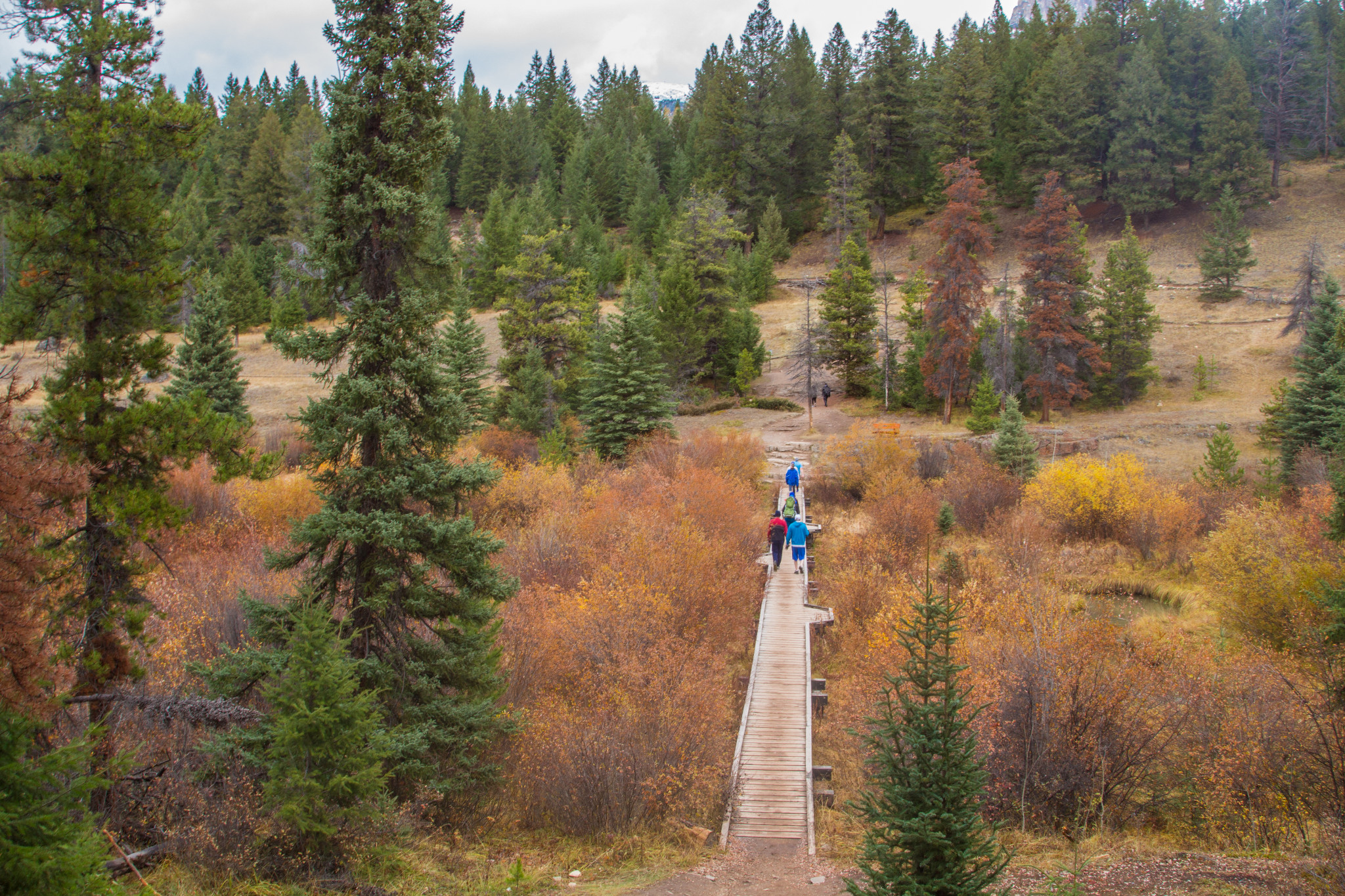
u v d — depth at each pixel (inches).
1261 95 2952.8
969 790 308.0
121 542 404.5
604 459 1462.8
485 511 1020.5
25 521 284.8
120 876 350.3
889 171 3142.2
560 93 4507.9
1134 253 1919.3
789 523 1043.9
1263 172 2586.1
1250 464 1485.0
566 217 3048.7
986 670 569.9
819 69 3666.3
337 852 371.9
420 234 466.9
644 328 1523.1
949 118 3058.6
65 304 394.3
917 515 1175.6
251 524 916.0
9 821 231.1
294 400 1994.3
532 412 1498.5
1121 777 505.0
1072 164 2837.1
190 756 422.6
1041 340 1867.6
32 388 300.0
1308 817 472.4
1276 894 363.6
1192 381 1937.7
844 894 392.8
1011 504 1290.6
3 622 266.8
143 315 402.3
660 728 527.8
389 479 463.5
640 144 3678.6
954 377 1859.0
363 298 451.2
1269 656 633.6
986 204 3011.8
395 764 448.8
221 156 3565.5
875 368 2140.7
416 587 475.2
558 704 576.1
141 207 391.9
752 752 561.3
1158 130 2723.9
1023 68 3255.4
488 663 497.0
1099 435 1684.3
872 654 650.2
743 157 3282.5
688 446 1496.1
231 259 2657.5
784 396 2151.8
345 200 448.1
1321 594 684.7
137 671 404.2
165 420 392.5
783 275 3100.4
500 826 474.0
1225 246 2236.7
